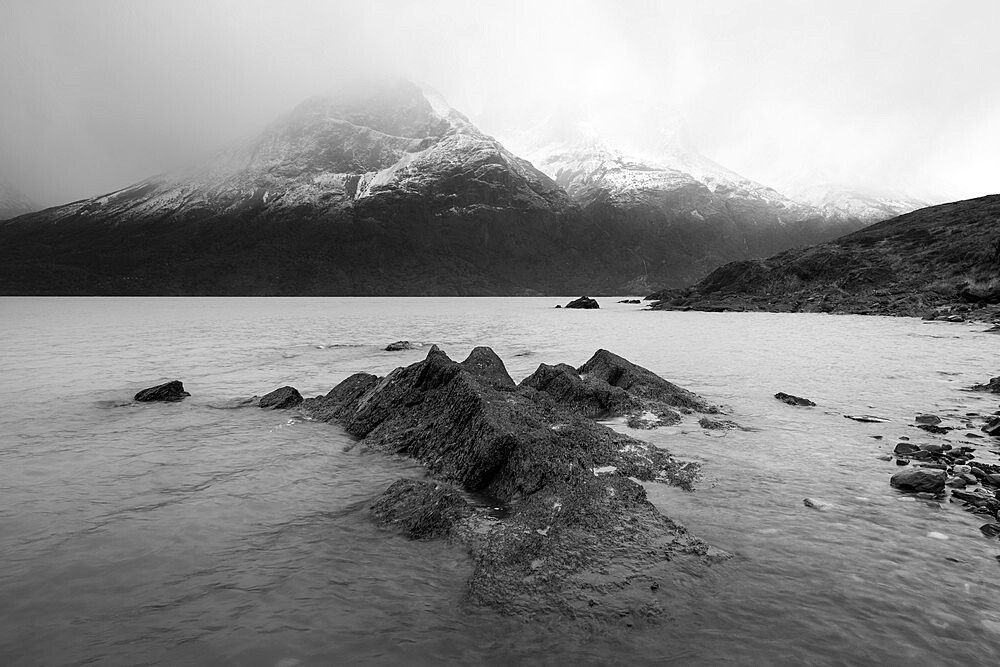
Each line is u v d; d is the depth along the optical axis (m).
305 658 6.22
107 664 6.12
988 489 11.55
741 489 11.79
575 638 6.59
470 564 8.59
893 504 10.88
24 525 10.03
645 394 20.72
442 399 15.87
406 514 10.23
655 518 9.95
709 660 6.12
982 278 80.88
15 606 7.29
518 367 32.12
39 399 23.00
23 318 92.81
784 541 9.20
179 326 72.94
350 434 17.09
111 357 38.22
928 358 34.69
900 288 89.31
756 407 20.59
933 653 6.20
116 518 10.41
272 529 9.97
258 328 68.94
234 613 7.17
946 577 7.94
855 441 15.77
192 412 20.47
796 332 56.09
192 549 9.09
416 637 6.64
